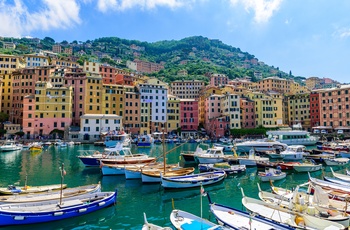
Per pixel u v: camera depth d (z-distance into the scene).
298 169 47.12
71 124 115.31
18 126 113.50
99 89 122.94
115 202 28.30
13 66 148.25
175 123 136.25
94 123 109.56
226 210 22.84
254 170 48.88
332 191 29.84
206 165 46.31
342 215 22.06
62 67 140.25
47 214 22.98
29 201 25.05
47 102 112.19
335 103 124.12
